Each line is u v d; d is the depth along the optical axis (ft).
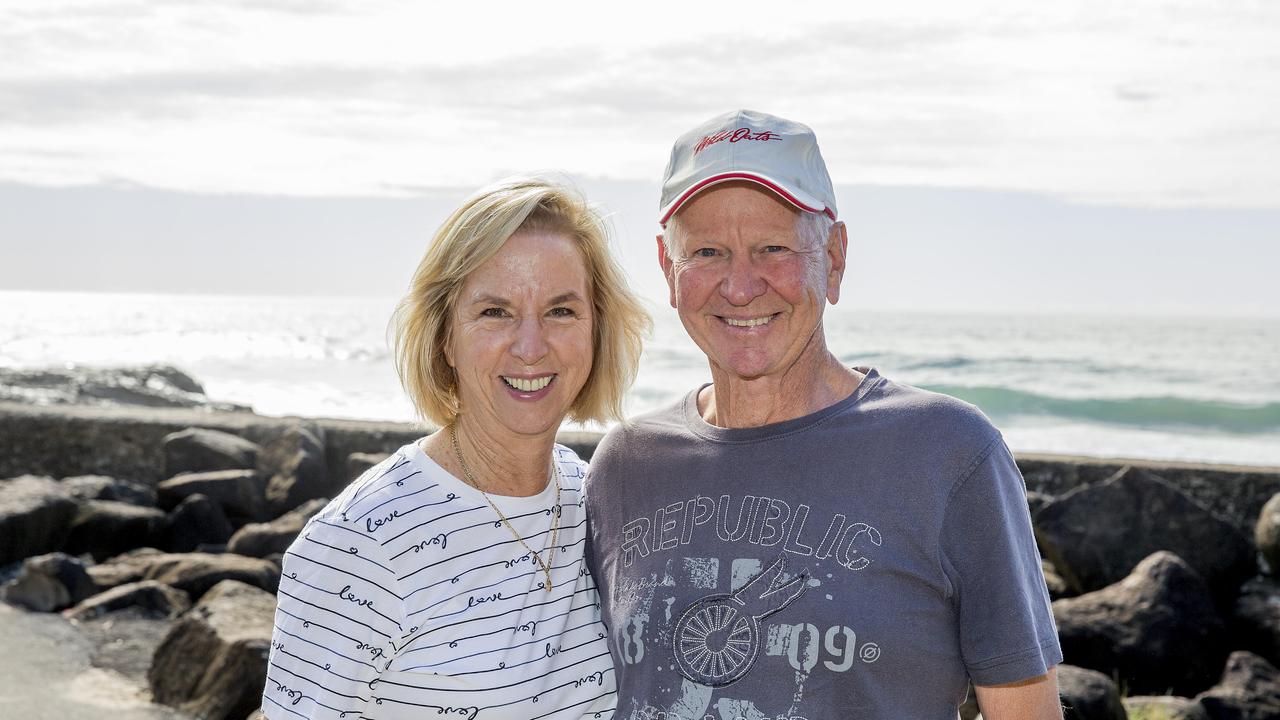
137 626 18.98
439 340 7.66
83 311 494.18
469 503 7.28
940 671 6.54
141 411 29.19
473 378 7.34
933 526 6.46
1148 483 21.80
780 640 6.54
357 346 195.42
